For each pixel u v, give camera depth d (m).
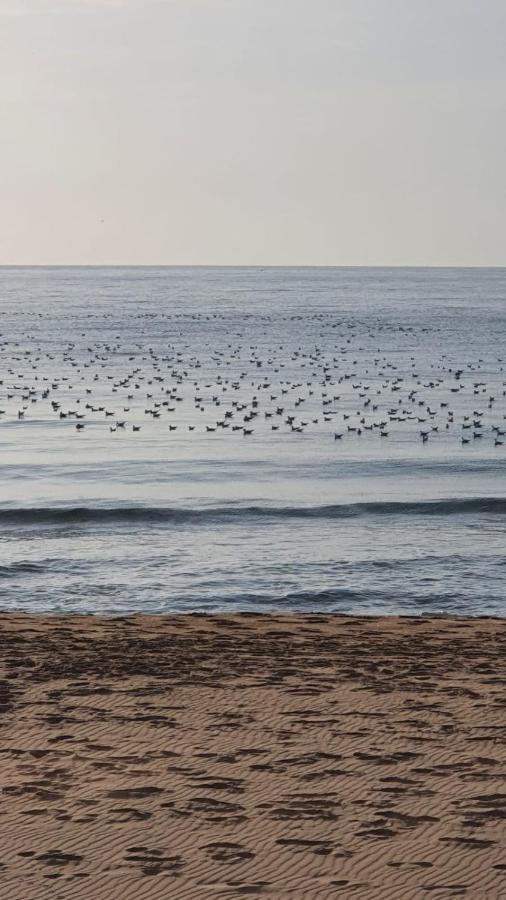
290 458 75.25
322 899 13.08
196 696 22.75
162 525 52.78
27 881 13.70
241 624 32.06
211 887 13.44
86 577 42.00
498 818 15.72
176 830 15.41
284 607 38.03
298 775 17.78
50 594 39.47
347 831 15.30
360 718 21.08
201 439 84.62
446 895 13.16
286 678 24.42
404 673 24.97
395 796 16.72
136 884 13.55
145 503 58.19
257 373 134.38
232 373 134.25
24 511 54.12
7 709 21.81
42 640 28.83
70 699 22.52
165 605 38.09
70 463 72.75
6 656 26.66
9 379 126.62
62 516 54.03
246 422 93.75
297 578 41.75
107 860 14.35
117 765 18.38
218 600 38.69
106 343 174.75
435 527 52.16
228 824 15.63
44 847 14.83
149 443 82.38
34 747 19.41
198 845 14.84
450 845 14.73
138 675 24.64
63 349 164.88
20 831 15.45
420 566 43.78
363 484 65.44
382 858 14.31
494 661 26.50
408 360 151.62
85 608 37.69
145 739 19.80
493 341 182.38
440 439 84.69
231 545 48.06
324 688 23.45
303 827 15.48
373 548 47.16
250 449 79.50
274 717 21.17
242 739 19.77
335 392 116.25
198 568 43.38
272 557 45.44
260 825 15.59
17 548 47.16
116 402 107.75
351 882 13.57
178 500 59.34
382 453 77.62
